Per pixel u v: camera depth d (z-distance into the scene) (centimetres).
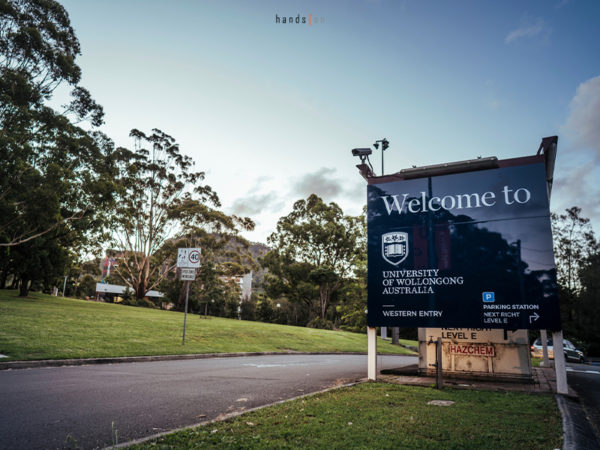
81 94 2989
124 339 1522
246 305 6288
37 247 3769
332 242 5969
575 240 5644
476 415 552
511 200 900
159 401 629
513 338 989
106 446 402
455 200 949
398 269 969
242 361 1398
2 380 759
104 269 9744
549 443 417
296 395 740
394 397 704
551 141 856
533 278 855
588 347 4844
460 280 911
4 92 2431
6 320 1558
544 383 966
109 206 3469
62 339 1316
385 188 1023
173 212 5059
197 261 1689
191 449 377
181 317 3030
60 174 2719
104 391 689
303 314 6431
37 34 2550
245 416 527
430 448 394
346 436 432
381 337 3650
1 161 2409
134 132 4894
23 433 434
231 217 5616
